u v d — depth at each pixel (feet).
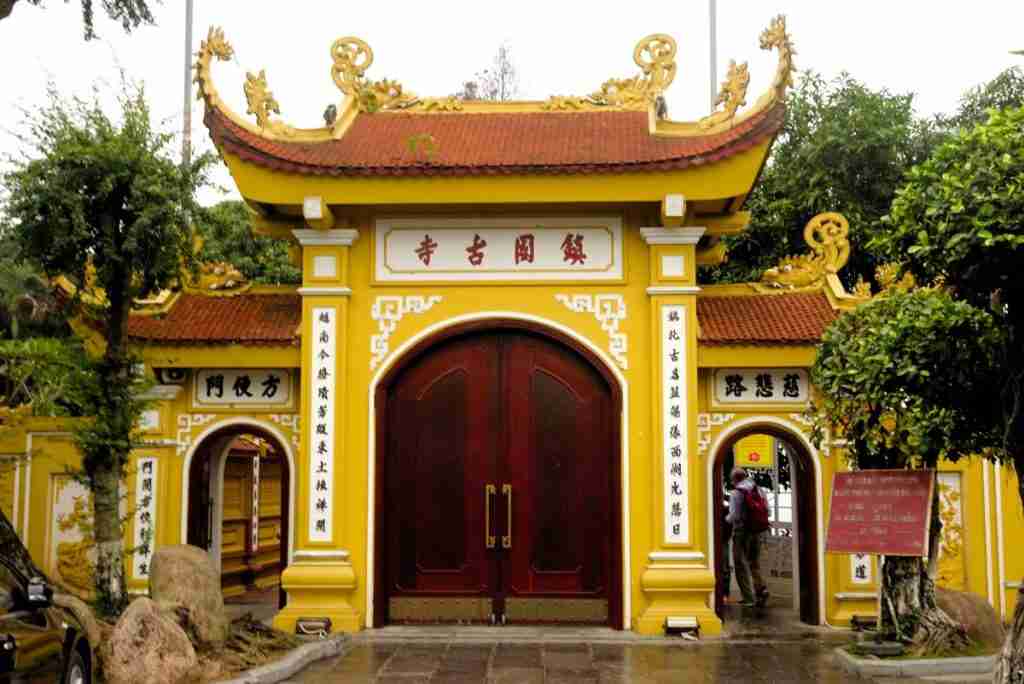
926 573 40.04
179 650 34.22
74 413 47.96
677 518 45.14
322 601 45.06
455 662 39.06
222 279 51.49
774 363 46.83
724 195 44.73
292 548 48.03
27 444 48.88
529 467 46.80
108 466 41.11
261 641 39.45
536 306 47.03
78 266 41.60
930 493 37.27
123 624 33.96
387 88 53.52
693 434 45.57
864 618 46.26
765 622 48.39
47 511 48.70
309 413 46.16
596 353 46.62
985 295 27.94
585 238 47.39
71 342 42.55
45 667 26.12
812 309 49.24
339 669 37.86
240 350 47.70
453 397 47.32
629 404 46.37
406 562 46.47
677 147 47.26
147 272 41.47
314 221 45.85
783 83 43.88
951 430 32.01
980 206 25.03
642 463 46.03
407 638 43.47
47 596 26.43
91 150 39.14
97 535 40.78
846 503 38.47
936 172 27.17
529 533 46.44
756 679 36.50
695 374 45.85
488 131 51.06
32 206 39.09
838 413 39.27
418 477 46.93
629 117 52.60
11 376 42.06
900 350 30.40
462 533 46.55
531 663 38.91
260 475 64.08
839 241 50.78
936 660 37.55
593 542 46.42
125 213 40.68
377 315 47.24
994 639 40.88
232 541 59.57
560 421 47.06
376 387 46.78
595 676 36.81
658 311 46.21
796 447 47.93
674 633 43.86
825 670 37.99
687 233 46.42
